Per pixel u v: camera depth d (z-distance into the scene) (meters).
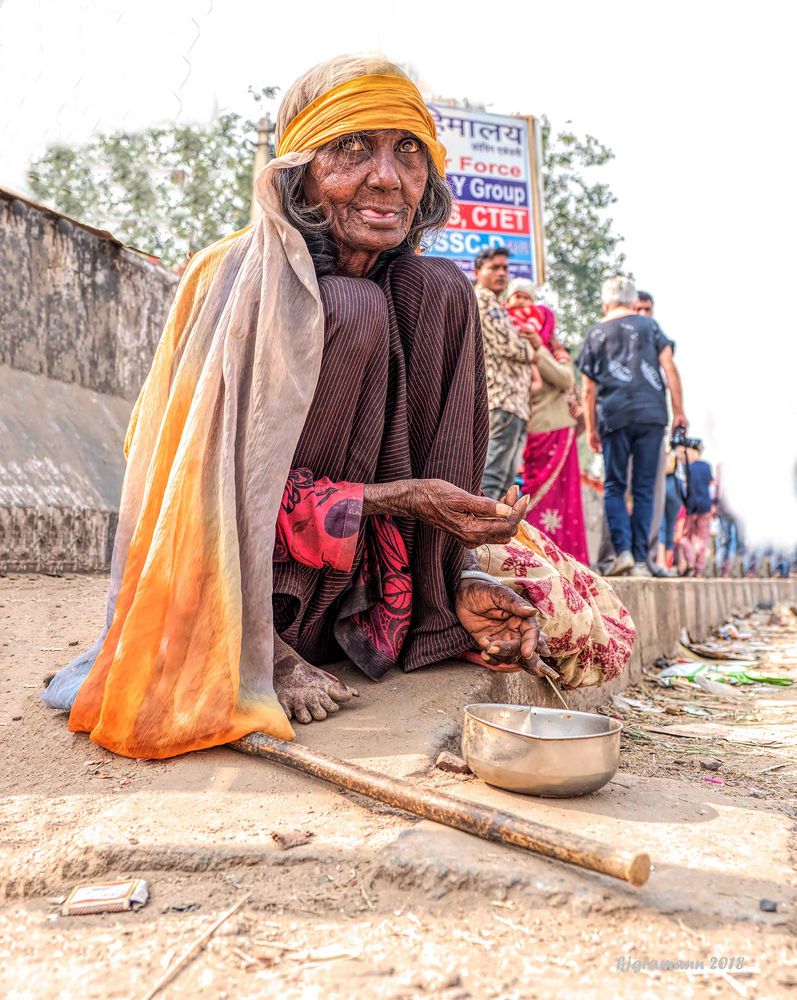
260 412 2.20
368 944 1.33
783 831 1.75
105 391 5.98
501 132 9.38
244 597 2.14
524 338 5.80
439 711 2.29
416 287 2.53
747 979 1.24
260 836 1.66
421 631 2.54
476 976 1.25
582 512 6.41
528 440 6.30
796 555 14.56
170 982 1.25
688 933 1.34
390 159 2.37
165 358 2.48
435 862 1.50
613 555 7.30
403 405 2.50
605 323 6.75
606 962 1.28
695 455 11.27
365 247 2.45
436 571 2.50
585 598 2.85
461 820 1.61
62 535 4.57
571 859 1.46
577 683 2.77
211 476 2.18
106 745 2.08
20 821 1.75
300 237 2.33
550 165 20.22
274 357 2.23
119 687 2.09
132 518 2.43
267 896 1.47
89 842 1.63
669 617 5.87
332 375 2.34
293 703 2.23
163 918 1.42
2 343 5.10
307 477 2.31
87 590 3.94
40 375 5.39
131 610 2.13
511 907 1.42
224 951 1.32
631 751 2.80
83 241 5.75
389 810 1.79
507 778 1.84
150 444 2.45
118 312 6.11
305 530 2.26
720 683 4.80
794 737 3.15
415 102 2.37
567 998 1.20
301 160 2.35
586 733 2.05
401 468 2.50
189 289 2.49
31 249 5.31
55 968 1.29
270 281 2.26
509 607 2.40
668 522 9.46
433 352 2.52
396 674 2.54
